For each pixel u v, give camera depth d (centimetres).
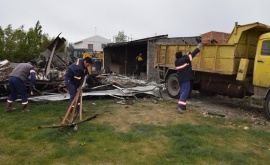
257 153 523
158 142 557
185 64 812
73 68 710
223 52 895
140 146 534
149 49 1842
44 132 598
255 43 905
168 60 1141
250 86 884
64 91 1045
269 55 791
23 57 2573
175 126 664
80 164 454
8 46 2505
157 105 916
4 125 657
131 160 471
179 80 829
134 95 1005
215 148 532
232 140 589
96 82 1095
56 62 1470
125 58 2355
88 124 662
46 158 472
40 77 1203
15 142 549
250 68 885
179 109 817
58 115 751
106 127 643
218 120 749
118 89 1044
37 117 732
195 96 1179
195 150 516
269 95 778
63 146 525
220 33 1433
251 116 827
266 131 665
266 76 795
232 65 863
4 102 919
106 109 834
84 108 837
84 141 552
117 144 542
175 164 459
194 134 614
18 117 730
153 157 484
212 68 938
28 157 478
